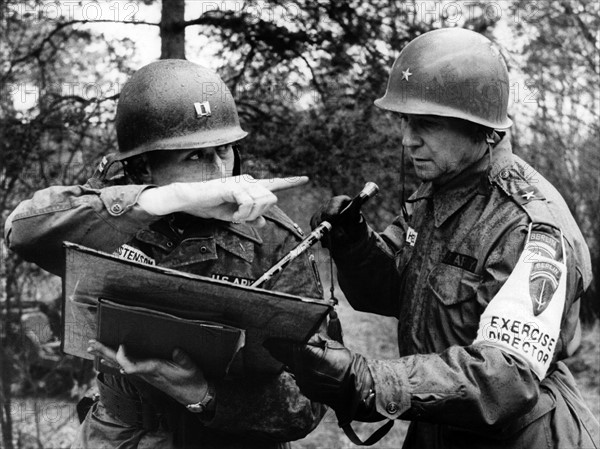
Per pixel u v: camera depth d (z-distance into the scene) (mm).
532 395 2396
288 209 5316
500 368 2350
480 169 2637
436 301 2629
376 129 5074
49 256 2422
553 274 2445
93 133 5320
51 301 5891
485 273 2551
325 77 5105
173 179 2602
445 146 2611
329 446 5953
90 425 2805
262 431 2531
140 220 2350
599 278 7086
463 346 2531
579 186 7027
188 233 2553
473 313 2561
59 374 5961
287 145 5109
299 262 2619
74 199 2391
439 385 2342
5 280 5828
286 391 2539
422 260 2723
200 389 2334
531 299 2410
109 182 2783
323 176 5105
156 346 2244
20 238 2391
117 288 2160
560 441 2580
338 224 2842
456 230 2641
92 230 2365
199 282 2117
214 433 2627
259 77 5148
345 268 2926
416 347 2693
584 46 6574
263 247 2613
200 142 2549
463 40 2650
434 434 2705
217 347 2234
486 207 2613
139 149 2586
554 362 2676
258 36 5078
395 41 5082
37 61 5328
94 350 2273
